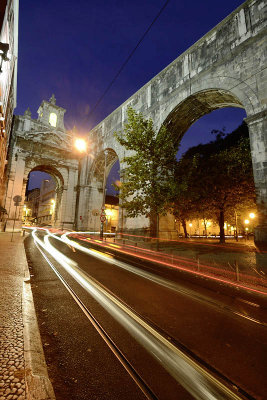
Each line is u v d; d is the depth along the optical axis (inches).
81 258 436.8
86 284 249.6
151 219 786.2
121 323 156.6
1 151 868.6
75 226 1480.1
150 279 291.1
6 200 1208.8
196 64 731.4
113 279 279.4
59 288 230.1
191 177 657.0
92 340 131.6
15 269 269.0
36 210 2977.4
